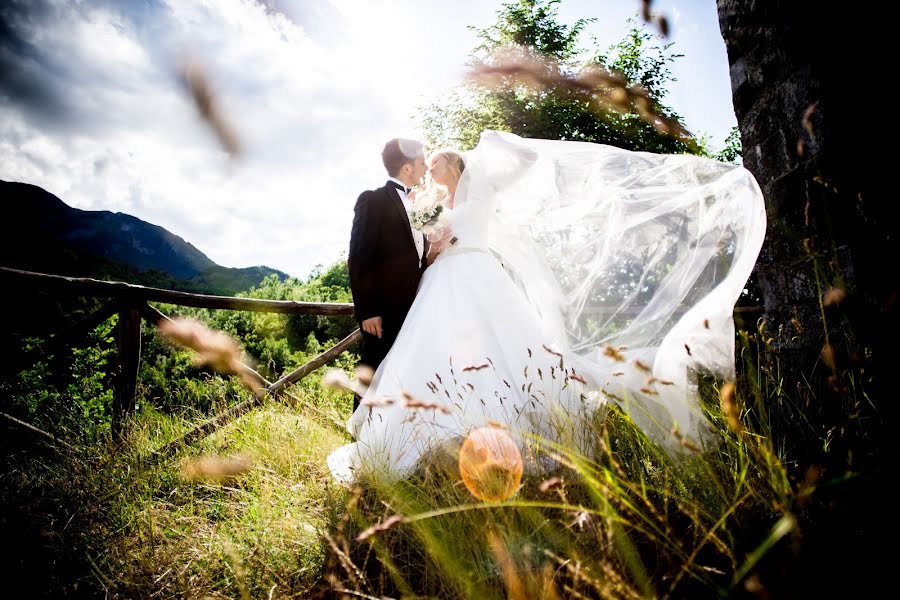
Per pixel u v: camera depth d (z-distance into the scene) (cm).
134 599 189
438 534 187
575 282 277
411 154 316
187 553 208
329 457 278
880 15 208
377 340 301
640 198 264
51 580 197
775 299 258
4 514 226
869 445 178
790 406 220
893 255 200
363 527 200
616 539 159
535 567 167
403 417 246
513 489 199
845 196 216
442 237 286
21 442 305
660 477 199
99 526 226
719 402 227
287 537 208
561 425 220
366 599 160
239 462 232
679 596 149
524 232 294
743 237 230
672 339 222
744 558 154
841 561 141
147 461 288
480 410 240
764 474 172
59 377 423
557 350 266
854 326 205
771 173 258
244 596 163
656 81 1176
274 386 382
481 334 259
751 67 269
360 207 300
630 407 231
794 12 237
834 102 220
